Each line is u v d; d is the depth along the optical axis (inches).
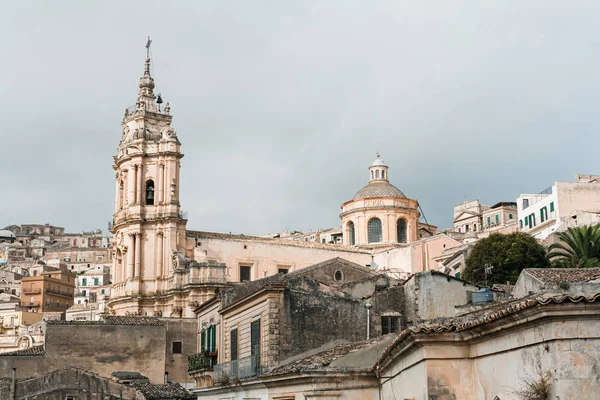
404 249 3939.5
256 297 1656.0
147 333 2657.5
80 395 2290.8
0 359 2524.6
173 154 3796.8
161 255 3708.2
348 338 1605.6
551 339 731.4
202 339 2258.9
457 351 912.3
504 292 1702.8
